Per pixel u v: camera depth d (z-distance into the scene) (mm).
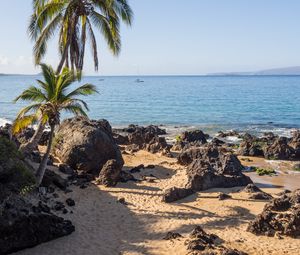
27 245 20797
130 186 33031
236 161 36781
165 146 49406
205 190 32500
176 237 22797
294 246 21859
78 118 39781
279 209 26312
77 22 33812
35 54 33875
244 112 97562
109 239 22891
